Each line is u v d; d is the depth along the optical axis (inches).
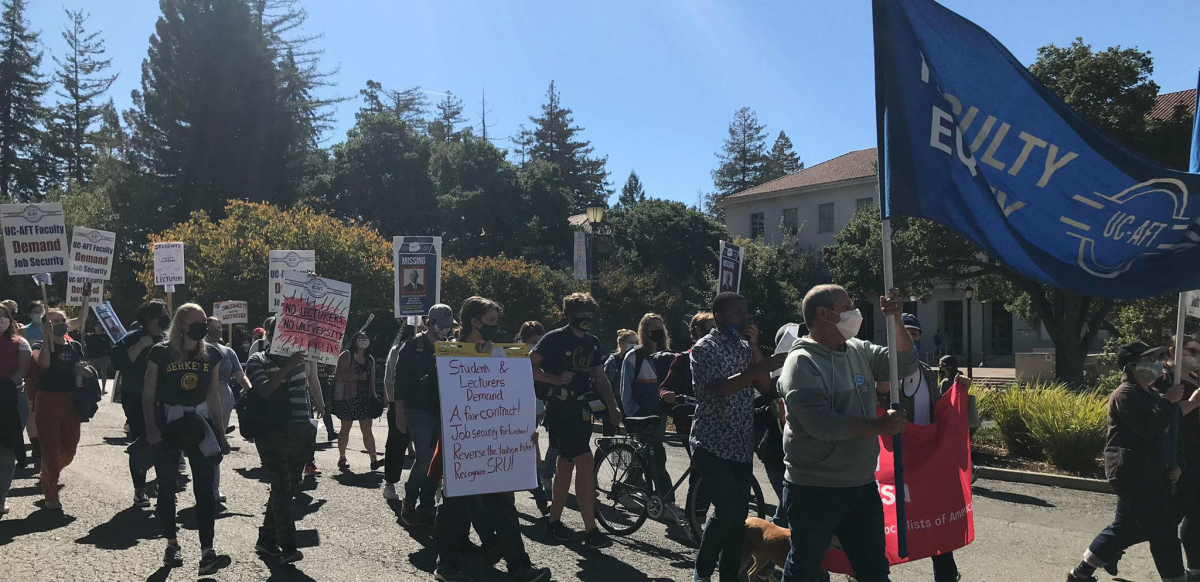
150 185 1833.2
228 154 1857.8
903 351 152.6
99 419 562.9
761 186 1980.8
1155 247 164.6
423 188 2050.9
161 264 547.8
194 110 1830.7
